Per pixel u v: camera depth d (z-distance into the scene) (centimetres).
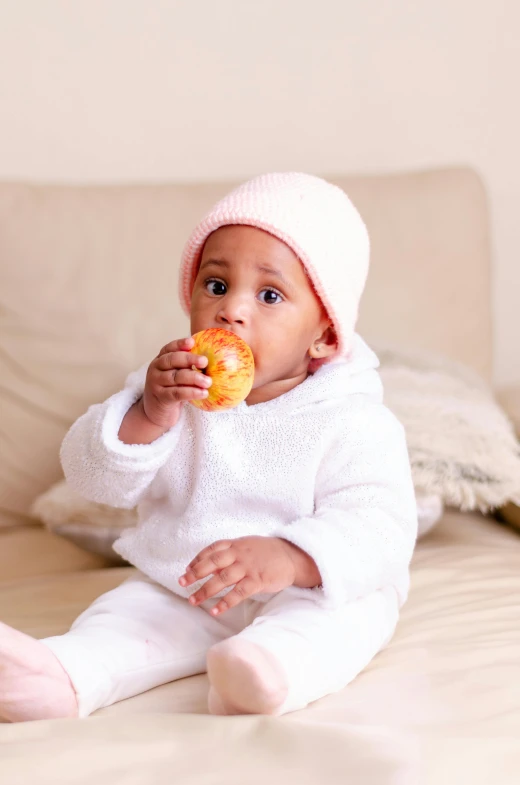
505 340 266
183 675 113
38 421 195
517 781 80
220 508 122
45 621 129
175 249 210
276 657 95
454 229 223
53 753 81
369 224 221
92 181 252
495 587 140
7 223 206
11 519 194
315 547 107
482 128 259
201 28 252
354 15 254
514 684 102
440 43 256
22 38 247
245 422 122
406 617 129
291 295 120
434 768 79
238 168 256
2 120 248
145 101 252
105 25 249
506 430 175
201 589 100
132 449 116
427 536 177
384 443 121
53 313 201
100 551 170
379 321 214
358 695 102
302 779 77
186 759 82
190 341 110
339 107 257
